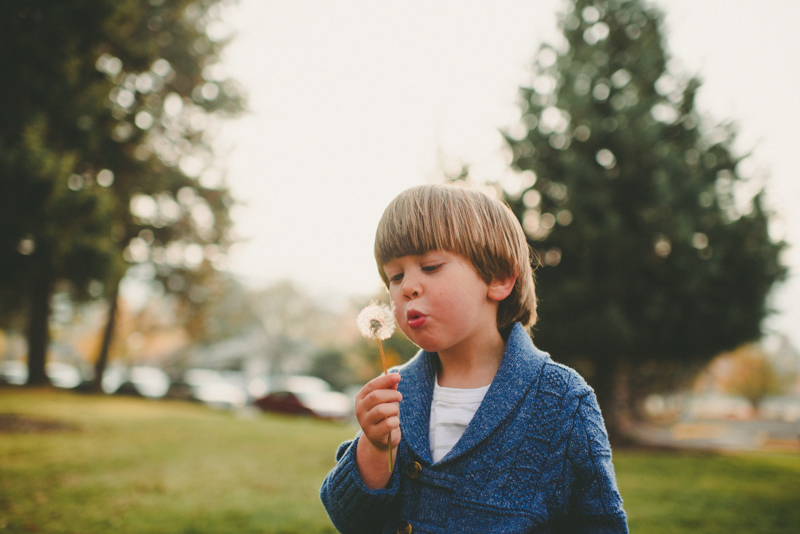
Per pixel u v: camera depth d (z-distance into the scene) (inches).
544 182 458.6
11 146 343.3
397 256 45.1
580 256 437.7
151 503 192.7
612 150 439.8
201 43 764.6
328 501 47.7
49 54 351.6
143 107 660.1
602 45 480.7
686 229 405.1
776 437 915.4
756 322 426.3
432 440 46.9
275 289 1969.7
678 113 480.1
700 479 302.8
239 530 165.0
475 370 48.0
